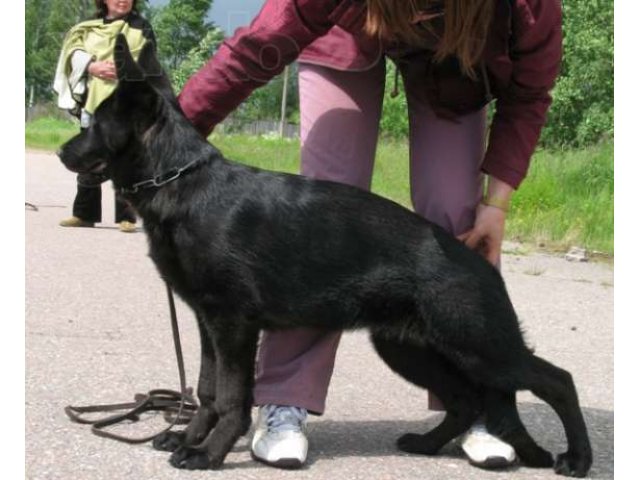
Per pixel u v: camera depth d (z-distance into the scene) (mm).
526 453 1607
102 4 3789
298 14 1566
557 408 1569
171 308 1722
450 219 1689
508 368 1531
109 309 2752
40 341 2314
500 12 1529
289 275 1511
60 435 1628
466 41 1479
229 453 1613
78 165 1557
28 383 1947
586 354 2539
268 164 7996
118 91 1523
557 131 9141
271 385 1623
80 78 3670
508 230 4816
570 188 5480
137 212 1547
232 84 1625
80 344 2314
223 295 1500
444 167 1685
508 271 3922
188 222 1492
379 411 1938
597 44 8805
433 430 1679
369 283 1521
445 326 1515
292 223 1519
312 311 1529
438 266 1517
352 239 1524
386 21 1491
